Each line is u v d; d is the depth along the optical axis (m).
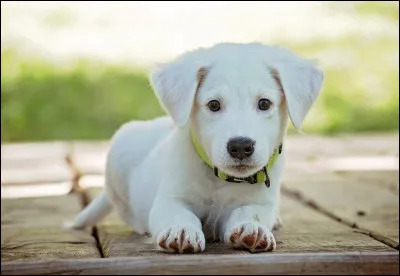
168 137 4.70
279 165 4.40
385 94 12.66
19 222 5.76
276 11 16.38
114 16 16.17
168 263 3.32
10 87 12.73
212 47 4.43
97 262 3.35
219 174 4.21
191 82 4.19
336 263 3.39
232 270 3.33
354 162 8.47
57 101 12.43
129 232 5.13
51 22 15.50
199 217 4.32
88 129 11.60
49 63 13.77
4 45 14.20
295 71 4.30
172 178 4.31
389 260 3.43
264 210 4.26
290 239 4.44
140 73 13.66
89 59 14.20
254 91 4.10
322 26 15.45
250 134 3.95
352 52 14.13
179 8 16.69
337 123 11.77
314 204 6.18
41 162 8.71
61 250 4.59
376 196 6.48
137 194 4.77
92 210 5.45
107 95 12.69
